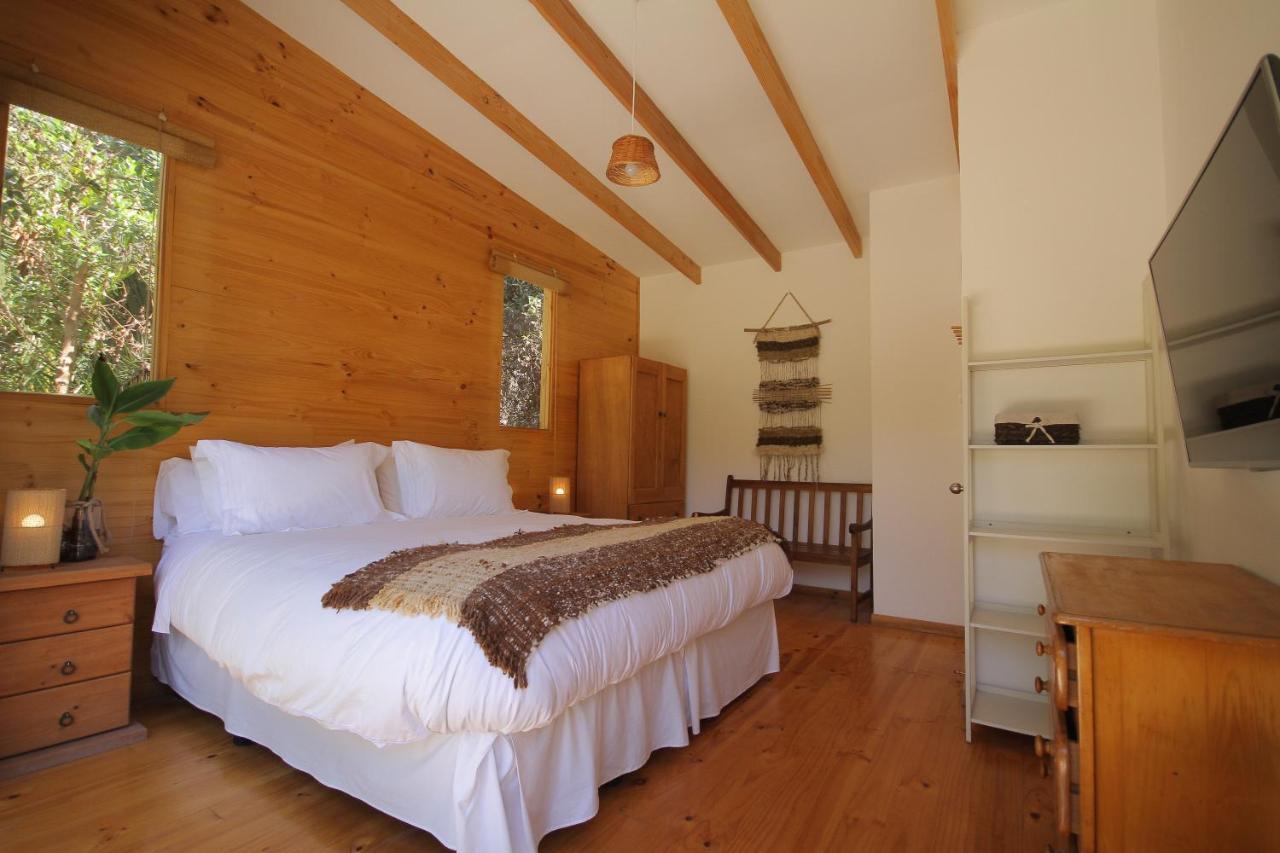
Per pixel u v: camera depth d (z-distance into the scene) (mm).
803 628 3770
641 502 4711
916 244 3871
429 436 3713
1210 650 966
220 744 2113
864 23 2666
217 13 2773
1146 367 2303
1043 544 2451
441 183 3809
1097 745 1014
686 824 1724
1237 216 1175
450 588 1562
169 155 2592
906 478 3822
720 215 4461
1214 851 951
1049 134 2473
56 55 2289
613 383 4723
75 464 2357
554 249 4676
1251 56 1511
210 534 2438
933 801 1848
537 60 3070
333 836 1626
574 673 1539
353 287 3309
